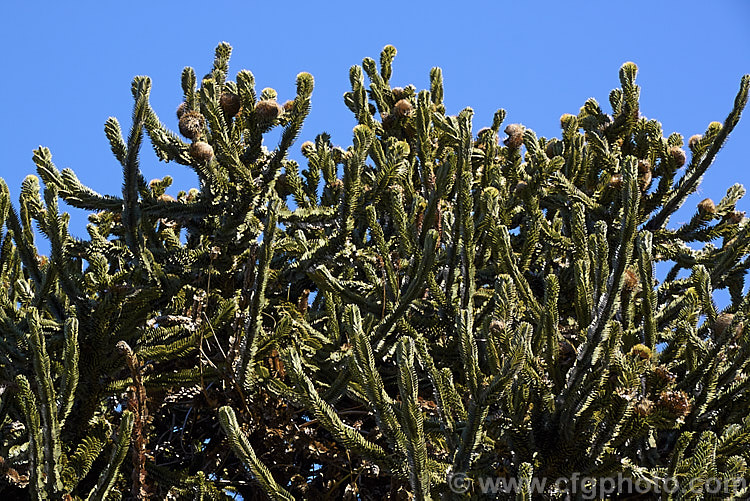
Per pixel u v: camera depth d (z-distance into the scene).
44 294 7.46
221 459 7.99
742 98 8.98
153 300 8.03
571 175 9.41
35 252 7.62
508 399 6.27
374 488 8.05
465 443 6.08
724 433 6.32
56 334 7.18
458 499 6.08
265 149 8.70
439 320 8.02
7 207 7.54
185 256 8.27
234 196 8.28
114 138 8.02
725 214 9.41
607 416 6.10
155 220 8.32
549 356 6.39
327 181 9.24
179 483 7.18
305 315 8.44
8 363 7.04
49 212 7.50
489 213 8.19
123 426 6.25
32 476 6.18
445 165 8.11
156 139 8.37
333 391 7.43
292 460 8.15
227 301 7.54
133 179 7.90
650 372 6.19
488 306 8.01
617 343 6.14
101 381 7.15
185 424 8.35
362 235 9.25
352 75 10.66
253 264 7.80
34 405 6.20
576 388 6.16
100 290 7.43
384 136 10.42
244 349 7.25
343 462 7.84
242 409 7.71
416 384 5.75
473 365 6.11
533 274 9.16
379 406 5.91
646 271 7.14
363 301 7.97
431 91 10.97
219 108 8.33
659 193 9.12
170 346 7.28
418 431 5.65
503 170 9.89
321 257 8.35
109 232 9.73
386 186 8.70
